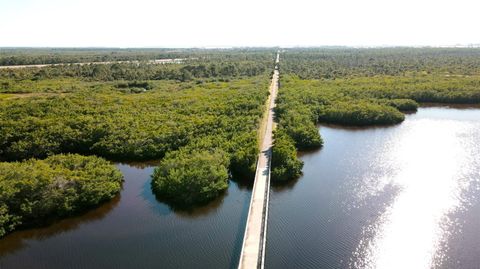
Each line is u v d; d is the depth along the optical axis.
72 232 38.88
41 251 35.88
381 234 36.88
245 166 50.09
